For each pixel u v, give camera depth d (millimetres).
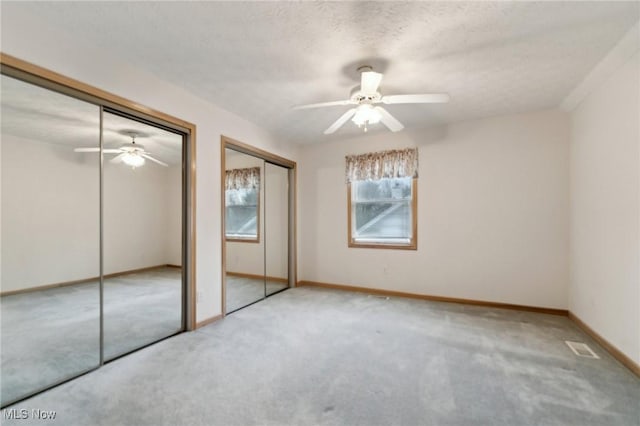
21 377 2002
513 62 2316
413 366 2168
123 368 2133
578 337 2693
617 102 2309
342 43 2062
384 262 4230
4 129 2000
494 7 1700
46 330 2332
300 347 2484
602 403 1733
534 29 1905
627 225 2182
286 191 4719
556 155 3316
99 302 2289
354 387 1898
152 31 1937
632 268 2125
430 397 1796
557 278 3322
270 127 3928
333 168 4613
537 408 1688
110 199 3023
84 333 2418
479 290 3682
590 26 1873
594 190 2674
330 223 4637
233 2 1661
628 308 2164
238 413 1646
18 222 2154
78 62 2008
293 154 4691
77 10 1732
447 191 3840
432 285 3934
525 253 3461
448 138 3834
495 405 1720
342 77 2566
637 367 2045
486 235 3643
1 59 1661
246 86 2738
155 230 3395
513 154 3502
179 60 2293
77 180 2266
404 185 4176
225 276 3277
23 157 2105
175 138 3072
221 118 3248
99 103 2156
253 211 4078
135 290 3230
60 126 2135
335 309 3535
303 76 2549
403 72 2471
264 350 2424
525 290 3461
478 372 2084
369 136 4324
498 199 3580
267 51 2166
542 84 2711
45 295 2305
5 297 2119
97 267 2354
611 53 2166
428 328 2916
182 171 2920
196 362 2221
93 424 1560
